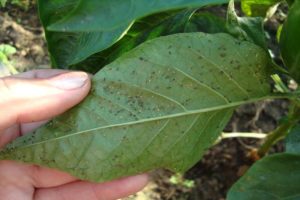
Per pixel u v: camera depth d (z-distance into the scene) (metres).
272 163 0.26
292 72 0.27
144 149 0.27
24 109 0.29
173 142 0.27
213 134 0.28
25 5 0.55
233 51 0.26
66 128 0.26
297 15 0.25
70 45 0.30
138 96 0.26
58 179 0.33
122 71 0.26
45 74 0.31
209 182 0.47
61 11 0.29
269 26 0.54
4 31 0.53
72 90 0.26
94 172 0.27
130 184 0.32
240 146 0.48
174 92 0.26
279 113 0.49
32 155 0.26
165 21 0.30
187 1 0.21
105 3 0.20
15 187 0.33
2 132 0.30
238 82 0.27
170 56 0.26
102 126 0.26
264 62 0.26
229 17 0.28
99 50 0.27
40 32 0.54
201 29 0.31
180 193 0.46
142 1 0.20
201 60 0.26
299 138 0.28
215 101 0.27
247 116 0.49
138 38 0.30
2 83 0.28
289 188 0.26
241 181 0.26
